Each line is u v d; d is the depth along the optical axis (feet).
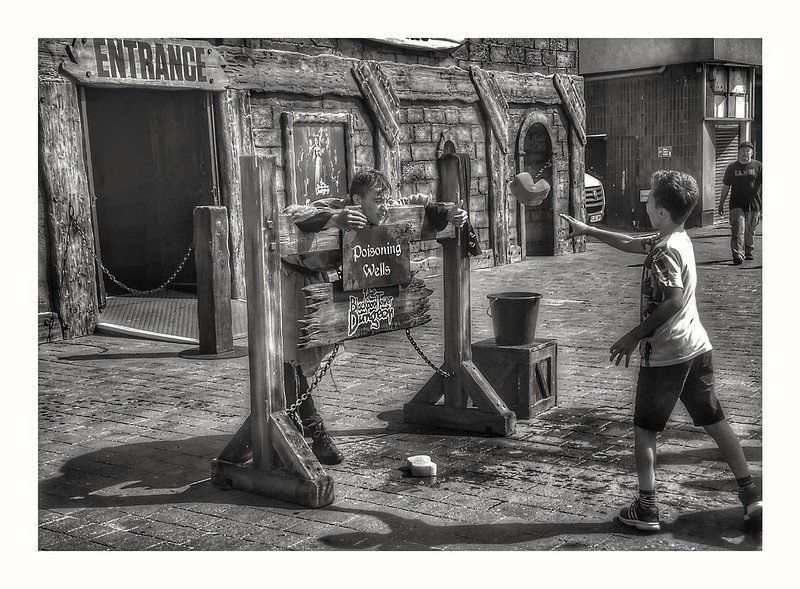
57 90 28.96
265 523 13.85
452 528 13.47
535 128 53.93
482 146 48.47
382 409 20.38
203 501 14.90
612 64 66.39
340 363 25.18
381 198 16.33
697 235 59.16
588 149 68.39
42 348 28.09
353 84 40.40
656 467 15.89
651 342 13.04
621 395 21.13
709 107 64.54
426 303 18.01
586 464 16.31
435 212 17.69
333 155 39.60
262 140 36.45
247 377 23.99
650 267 13.02
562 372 23.58
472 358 19.70
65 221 29.48
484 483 15.40
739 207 45.03
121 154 38.37
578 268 47.14
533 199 18.53
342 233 15.85
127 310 34.01
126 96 37.35
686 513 13.84
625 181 67.41
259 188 14.65
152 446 17.94
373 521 13.82
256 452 15.24
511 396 19.42
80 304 30.07
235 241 35.04
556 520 13.71
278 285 15.08
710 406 13.39
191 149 35.96
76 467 16.69
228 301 27.27
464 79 46.96
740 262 45.27
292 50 37.91
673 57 63.82
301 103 38.24
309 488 14.43
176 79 32.50
